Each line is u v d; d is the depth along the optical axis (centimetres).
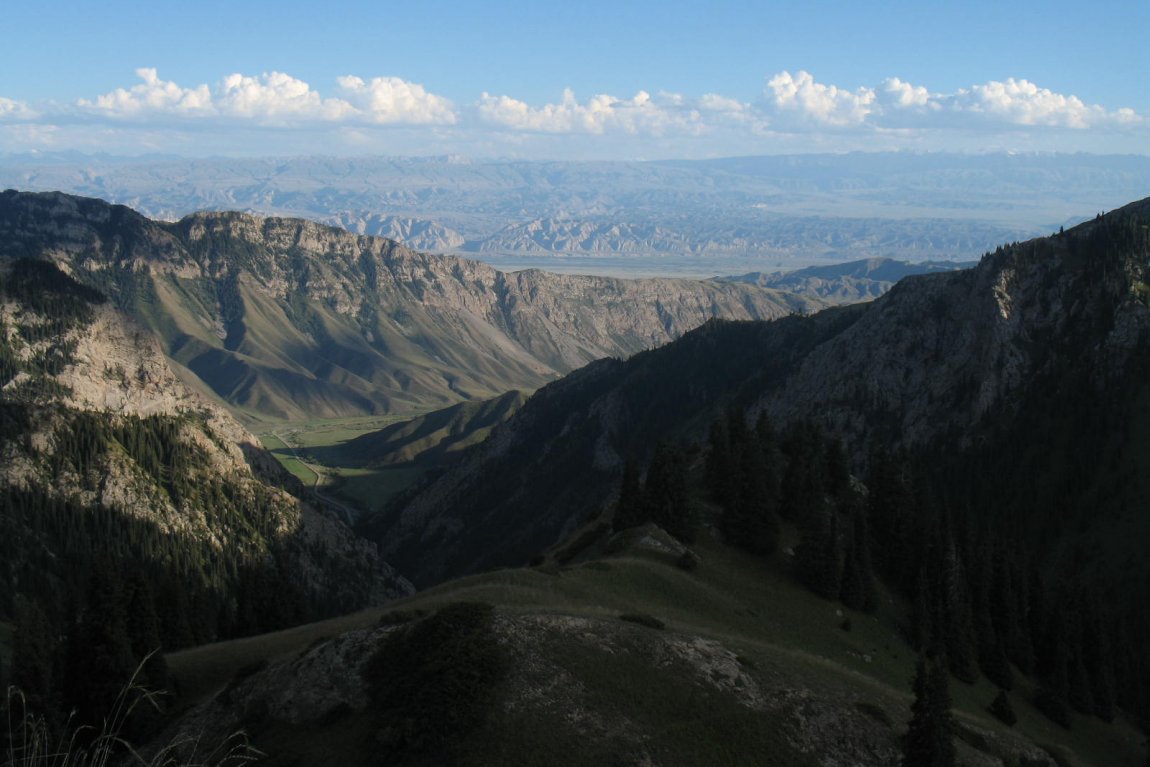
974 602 10325
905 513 11425
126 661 6462
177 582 10350
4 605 13512
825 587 9712
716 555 9981
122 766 5275
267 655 7150
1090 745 9544
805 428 14000
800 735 5312
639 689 5191
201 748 5188
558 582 7606
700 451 15212
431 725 4631
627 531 10094
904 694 7000
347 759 4650
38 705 6012
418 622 5512
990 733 7088
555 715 4784
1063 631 10819
